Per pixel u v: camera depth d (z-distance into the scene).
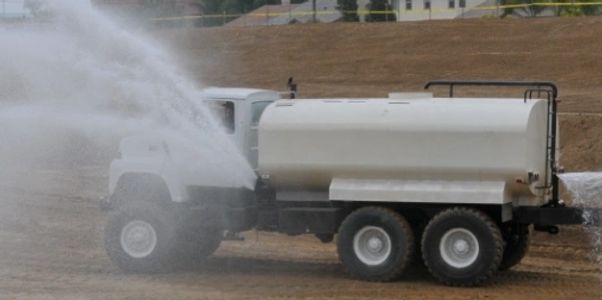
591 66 58.47
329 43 69.38
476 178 20.81
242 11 99.50
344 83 61.78
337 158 21.50
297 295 20.78
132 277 22.92
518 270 23.95
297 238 29.22
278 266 24.38
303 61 67.06
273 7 101.88
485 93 52.75
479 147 20.64
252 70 66.62
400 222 21.30
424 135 20.95
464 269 20.94
